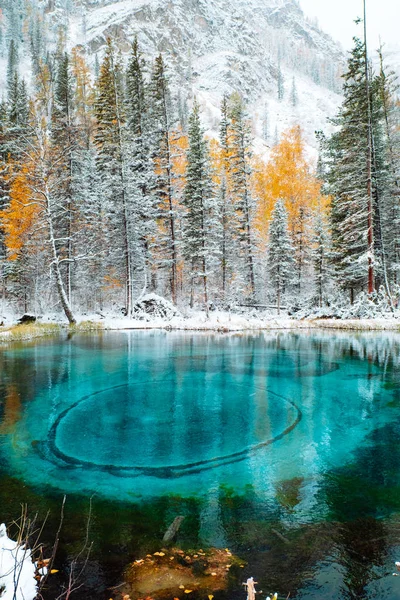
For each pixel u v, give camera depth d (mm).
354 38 28219
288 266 37875
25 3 121188
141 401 10766
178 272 42812
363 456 7113
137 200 32281
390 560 3973
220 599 3326
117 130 32562
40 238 32031
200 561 3955
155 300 32969
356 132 29625
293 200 51875
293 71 187125
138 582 3582
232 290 41625
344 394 11492
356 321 27625
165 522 4805
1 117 37156
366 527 4680
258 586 3545
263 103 141625
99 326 28281
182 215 35281
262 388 12188
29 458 7004
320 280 38344
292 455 7176
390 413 9711
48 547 4195
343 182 30406
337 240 32000
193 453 7273
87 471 6465
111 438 8062
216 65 143875
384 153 29859
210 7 174125
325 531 4586
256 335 25344
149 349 19609
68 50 114750
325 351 19047
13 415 9516
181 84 127312
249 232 40000
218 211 37969
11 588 3186
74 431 8453
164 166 35406
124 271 36062
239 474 6352
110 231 34219
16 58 93812
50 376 13633
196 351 19047
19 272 32438
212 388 12180
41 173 27391
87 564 3877
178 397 11188
